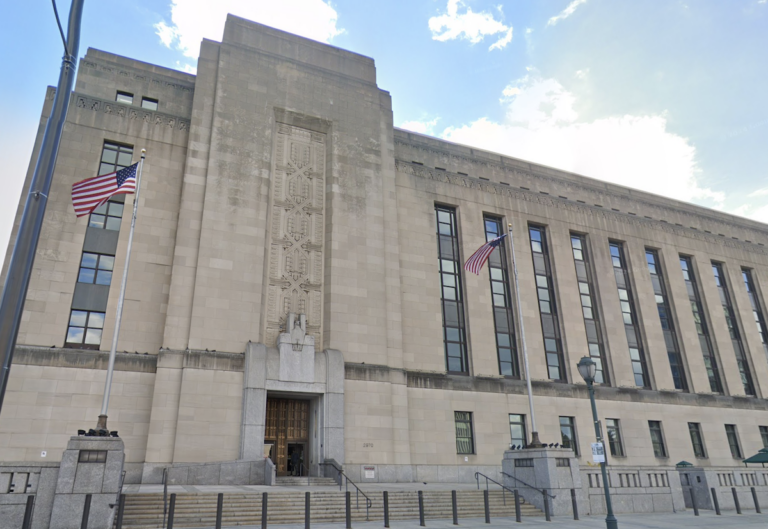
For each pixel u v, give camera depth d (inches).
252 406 1032.8
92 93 1197.7
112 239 1105.4
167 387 1004.6
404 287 1320.1
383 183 1368.1
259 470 963.3
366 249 1278.3
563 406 1375.5
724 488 996.6
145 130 1199.6
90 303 1050.7
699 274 1779.0
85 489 581.9
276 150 1284.4
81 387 986.7
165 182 1178.6
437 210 1464.1
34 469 579.8
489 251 1101.7
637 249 1692.9
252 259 1147.3
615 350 1509.6
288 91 1334.9
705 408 1569.9
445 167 1497.3
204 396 1016.2
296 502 765.3
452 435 1237.1
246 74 1294.3
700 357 1637.6
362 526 673.6
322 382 1114.7
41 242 1047.0
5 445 916.0
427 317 1316.4
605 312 1544.0
